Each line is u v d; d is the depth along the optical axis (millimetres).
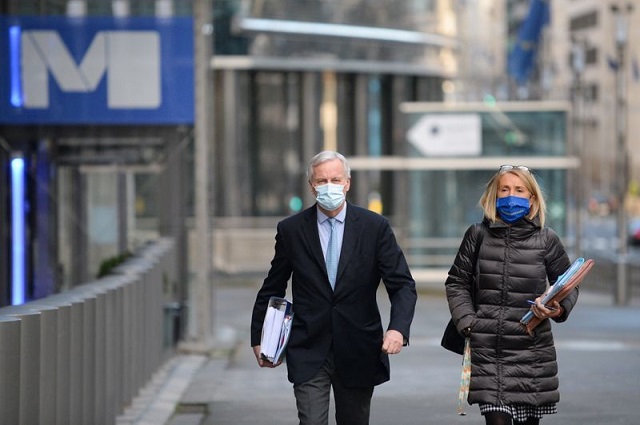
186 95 40250
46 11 39688
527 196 16359
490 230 16438
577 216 98625
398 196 102938
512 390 16109
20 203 39250
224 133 98312
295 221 16469
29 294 39719
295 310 16453
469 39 116625
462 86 114500
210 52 40719
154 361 33250
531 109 78188
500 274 16266
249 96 99438
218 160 98312
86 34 39781
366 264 16312
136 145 40906
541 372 16188
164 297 38031
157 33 40062
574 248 99125
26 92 39656
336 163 16125
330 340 16328
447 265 78250
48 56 39688
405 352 39500
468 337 16359
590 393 28875
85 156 40531
